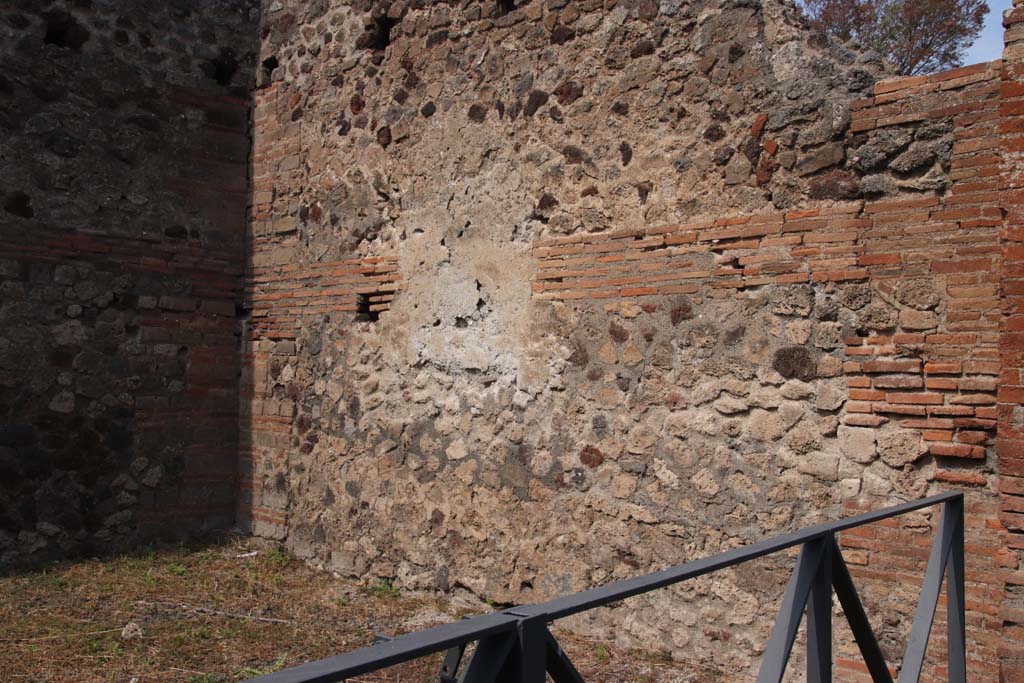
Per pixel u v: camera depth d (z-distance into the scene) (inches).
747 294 175.9
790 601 91.7
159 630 193.2
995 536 145.7
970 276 150.5
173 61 271.7
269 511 269.4
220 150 280.4
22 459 243.9
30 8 247.3
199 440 274.4
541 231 208.7
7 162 242.8
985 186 149.7
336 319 254.7
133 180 263.7
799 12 176.6
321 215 260.7
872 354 160.7
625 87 195.3
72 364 252.4
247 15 285.7
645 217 191.3
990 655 144.1
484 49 221.9
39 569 237.5
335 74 259.1
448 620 208.1
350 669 48.6
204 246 276.7
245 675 169.2
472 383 220.8
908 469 156.0
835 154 166.2
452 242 226.5
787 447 170.1
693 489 181.9
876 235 161.2
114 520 258.8
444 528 225.0
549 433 204.8
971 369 149.4
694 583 181.0
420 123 235.8
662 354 187.3
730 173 179.3
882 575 157.4
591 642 192.7
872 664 112.0
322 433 256.5
